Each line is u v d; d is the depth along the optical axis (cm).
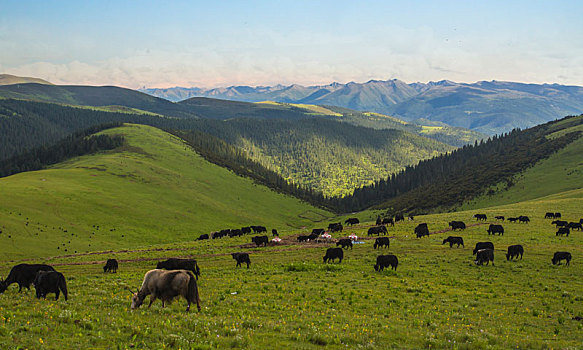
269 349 1258
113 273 3884
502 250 4438
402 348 1392
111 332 1301
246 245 6041
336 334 1501
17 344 1103
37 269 2331
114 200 13862
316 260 4178
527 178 15938
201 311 1778
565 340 1639
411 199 19825
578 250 4378
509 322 1928
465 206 15438
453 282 2975
